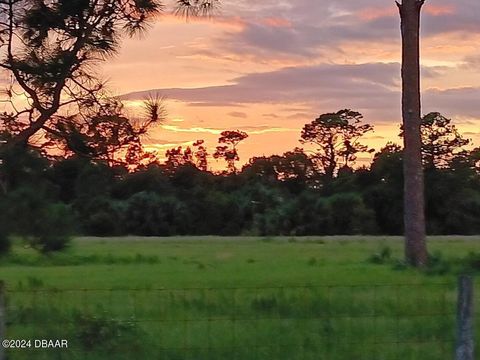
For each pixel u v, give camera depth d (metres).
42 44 10.12
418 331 9.30
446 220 62.47
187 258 25.39
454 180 62.53
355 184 66.31
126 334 9.15
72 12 9.97
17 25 10.02
